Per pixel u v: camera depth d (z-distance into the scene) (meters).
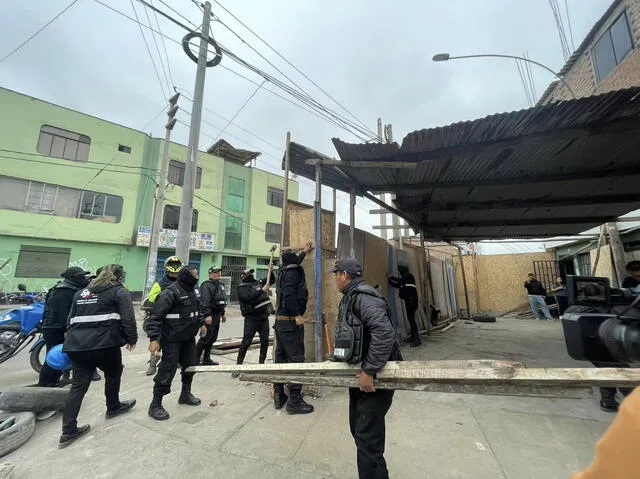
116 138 18.55
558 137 3.46
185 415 3.44
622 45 7.84
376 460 1.95
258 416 3.39
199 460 2.60
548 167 4.69
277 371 2.54
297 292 3.77
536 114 3.10
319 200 4.34
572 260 13.06
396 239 9.53
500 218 8.18
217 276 5.48
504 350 6.31
